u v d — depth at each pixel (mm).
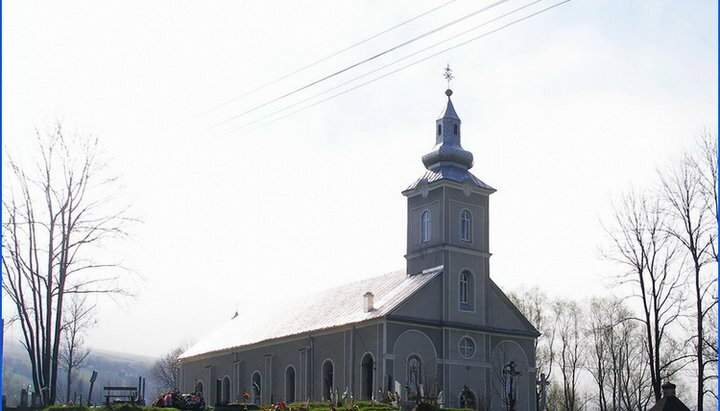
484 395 64750
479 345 65562
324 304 74375
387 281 69438
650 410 30875
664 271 53500
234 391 78750
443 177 65562
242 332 83625
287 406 50250
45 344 48875
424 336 63000
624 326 86438
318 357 67750
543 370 90562
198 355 85812
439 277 64750
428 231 66812
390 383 60438
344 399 57219
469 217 67000
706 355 52656
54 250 49562
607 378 89562
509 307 68375
